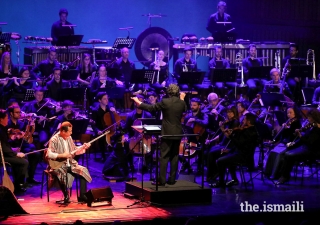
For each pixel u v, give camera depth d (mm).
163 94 16375
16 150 12344
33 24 21734
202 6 23359
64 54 19281
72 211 10422
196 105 13898
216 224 9016
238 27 22828
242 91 18203
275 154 13180
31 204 10984
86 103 17234
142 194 11055
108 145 14172
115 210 10523
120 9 22734
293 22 21906
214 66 19250
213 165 12836
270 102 15469
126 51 18484
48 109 14938
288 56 19234
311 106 16484
